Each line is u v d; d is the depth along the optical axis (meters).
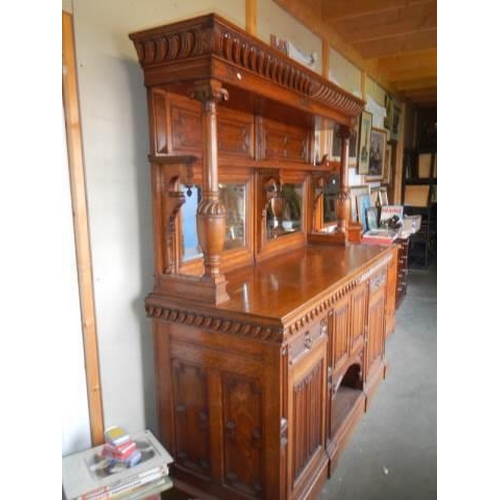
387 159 5.27
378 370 2.61
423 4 2.77
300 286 1.63
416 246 6.29
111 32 1.38
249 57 1.37
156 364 1.58
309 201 2.67
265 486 1.42
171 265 1.49
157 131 1.45
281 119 2.21
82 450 1.42
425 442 2.07
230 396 1.44
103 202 1.42
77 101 1.30
